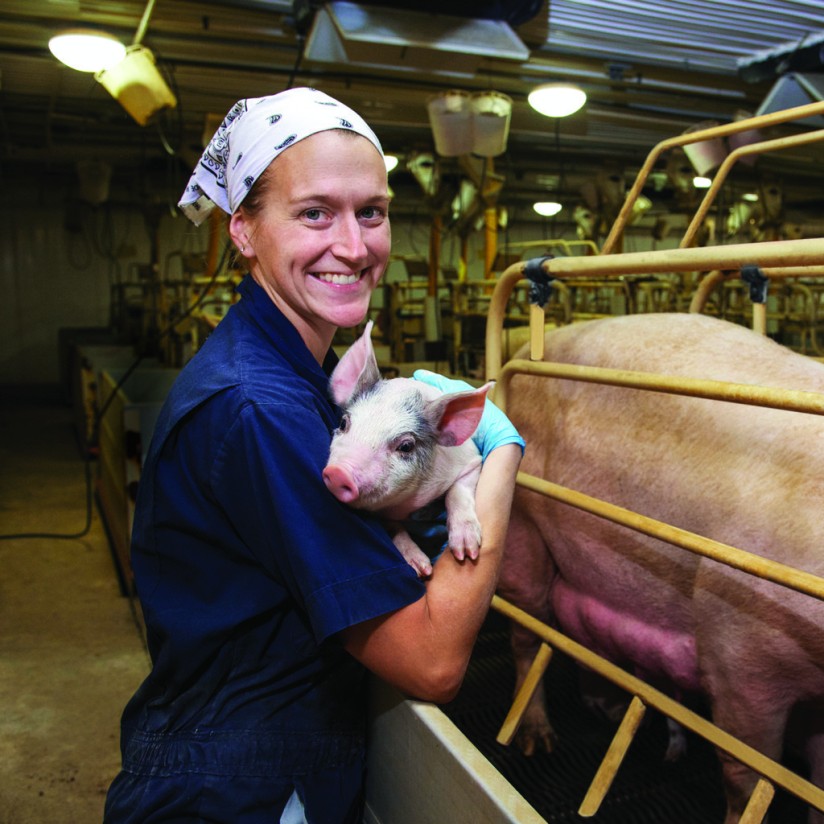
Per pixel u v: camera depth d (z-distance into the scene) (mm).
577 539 1882
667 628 1750
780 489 1448
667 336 1829
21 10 4414
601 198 7520
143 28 3904
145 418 3541
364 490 1037
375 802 1305
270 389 1055
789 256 1148
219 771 1117
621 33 4500
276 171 1086
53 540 4656
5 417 9609
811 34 4449
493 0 3580
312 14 3832
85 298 13586
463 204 6141
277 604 1111
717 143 4887
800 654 1391
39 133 8188
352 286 1161
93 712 2836
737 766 1495
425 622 1044
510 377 1850
